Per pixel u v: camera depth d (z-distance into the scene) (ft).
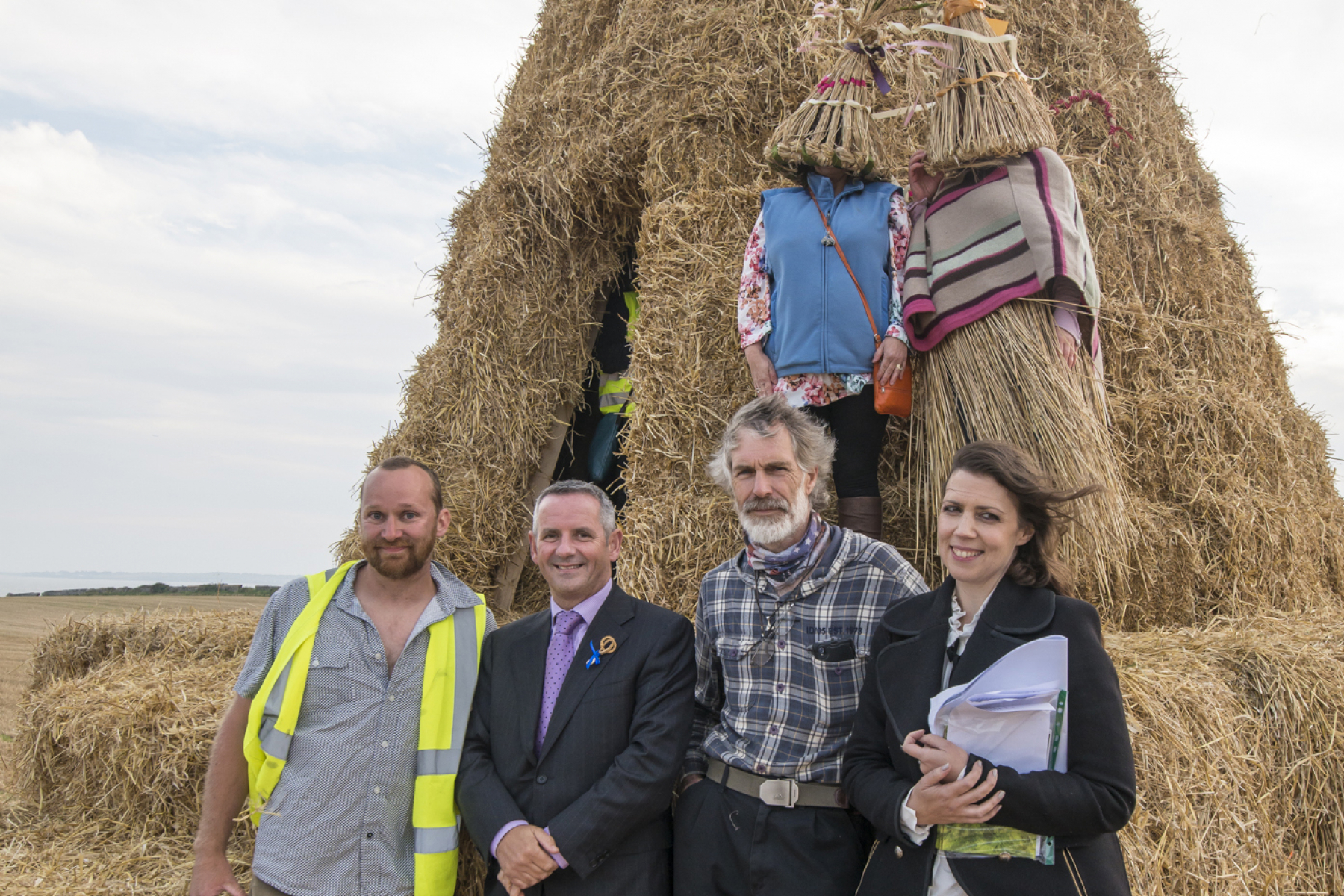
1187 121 16.33
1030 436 8.95
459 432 14.67
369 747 7.41
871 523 9.59
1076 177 12.93
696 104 12.76
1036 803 5.13
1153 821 7.25
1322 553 13.10
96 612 15.40
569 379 15.40
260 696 7.56
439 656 7.79
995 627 5.81
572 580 7.55
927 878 5.63
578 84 14.61
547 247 15.15
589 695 7.31
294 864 7.14
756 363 9.70
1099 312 11.23
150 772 10.31
